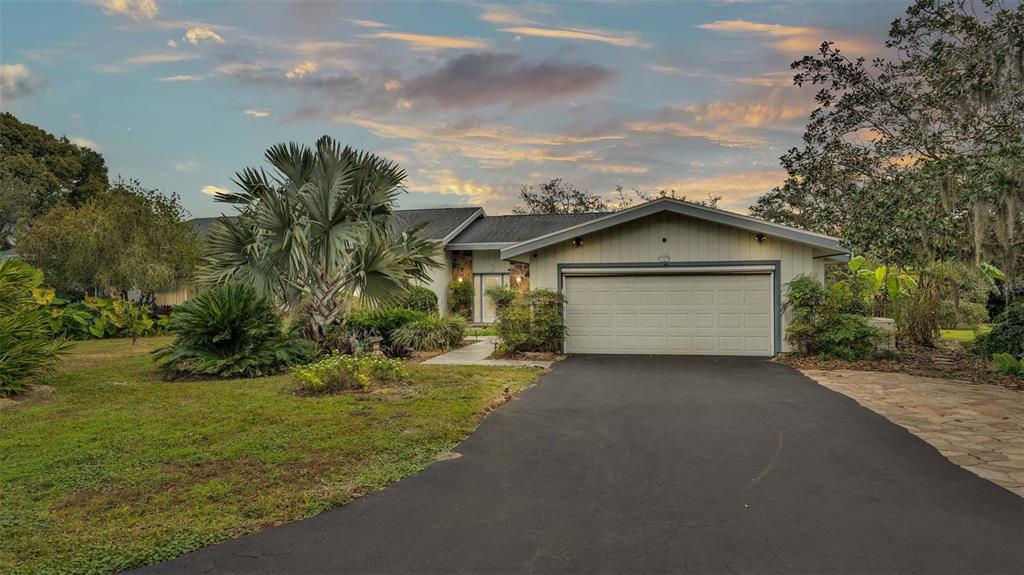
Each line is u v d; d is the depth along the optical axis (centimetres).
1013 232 913
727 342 1196
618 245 1241
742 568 298
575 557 312
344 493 405
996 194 878
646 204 1192
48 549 315
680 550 320
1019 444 531
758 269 1173
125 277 1734
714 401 738
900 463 477
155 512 371
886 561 305
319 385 771
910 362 1072
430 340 1284
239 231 1134
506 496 405
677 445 535
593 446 532
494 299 1638
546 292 1220
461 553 318
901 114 1188
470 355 1227
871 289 1405
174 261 1869
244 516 366
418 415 633
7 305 846
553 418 645
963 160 902
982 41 932
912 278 1386
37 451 501
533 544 329
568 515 371
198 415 640
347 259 1137
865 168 1321
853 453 507
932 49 1088
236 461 476
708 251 1197
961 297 1680
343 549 323
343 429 574
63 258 1738
